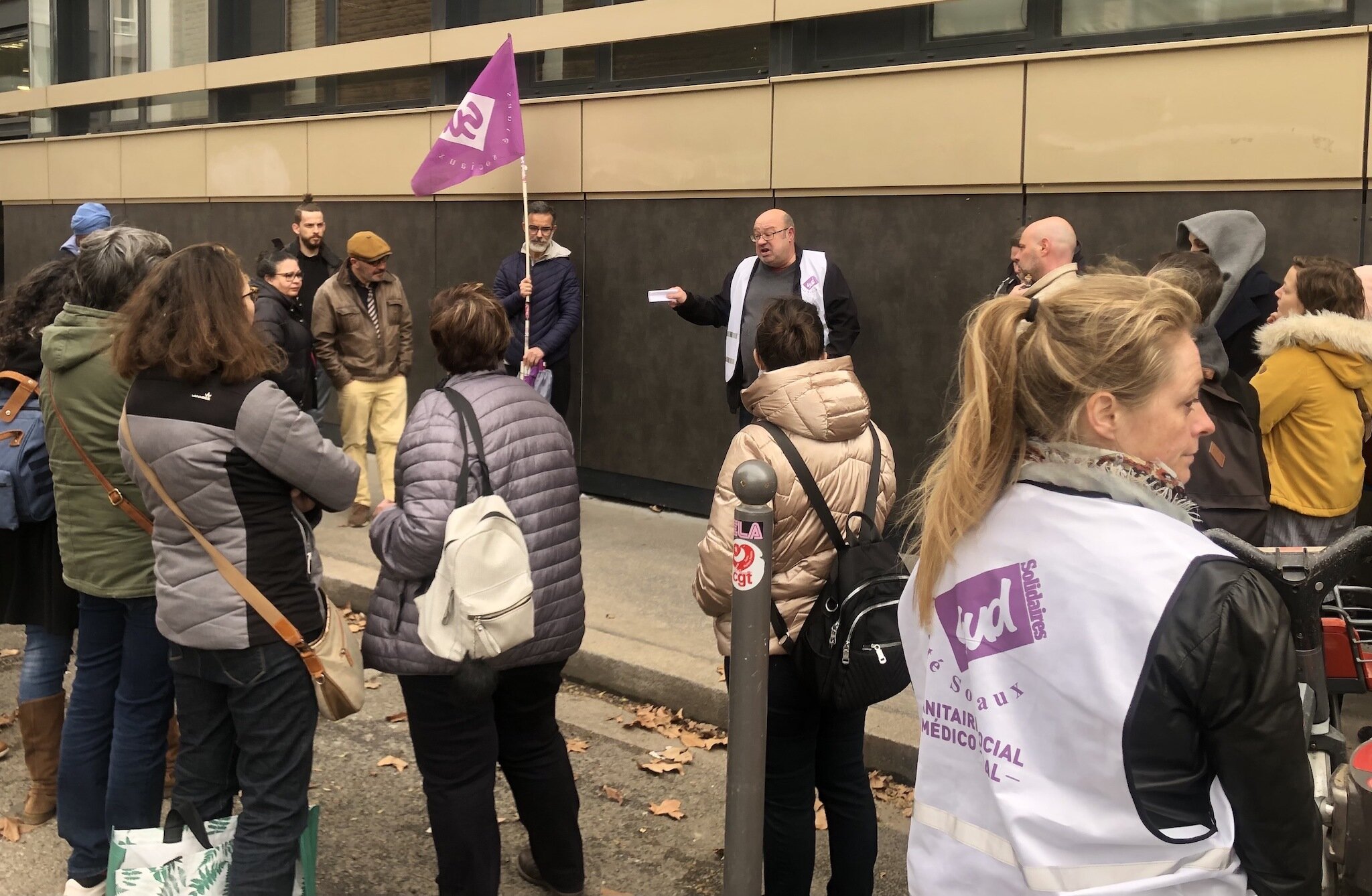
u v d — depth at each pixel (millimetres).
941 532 1740
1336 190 5387
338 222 9867
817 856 4039
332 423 10344
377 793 4523
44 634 4195
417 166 9141
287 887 3082
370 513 7840
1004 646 1649
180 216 11305
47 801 4277
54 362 3371
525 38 8453
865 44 7035
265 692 3045
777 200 7309
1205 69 5656
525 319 7902
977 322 1740
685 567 6809
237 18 11000
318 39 10281
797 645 3033
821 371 3070
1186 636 1492
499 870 3373
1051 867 1577
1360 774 2184
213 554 3002
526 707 3520
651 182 7832
